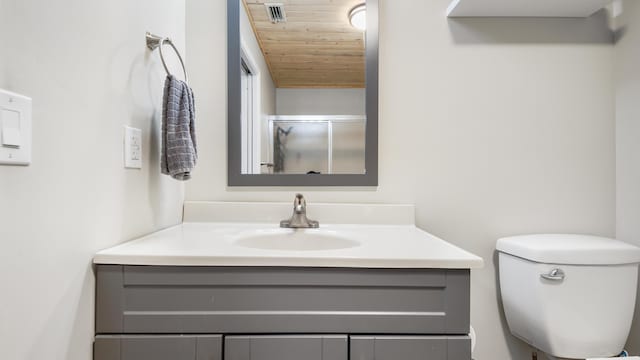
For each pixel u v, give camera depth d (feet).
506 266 3.97
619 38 4.13
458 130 4.23
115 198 2.70
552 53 4.22
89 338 2.31
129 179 2.92
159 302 2.36
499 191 4.22
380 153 4.25
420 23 4.24
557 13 4.12
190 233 3.43
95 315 2.36
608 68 4.21
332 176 4.22
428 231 4.22
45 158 1.96
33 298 1.87
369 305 2.37
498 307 4.23
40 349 1.92
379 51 4.25
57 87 2.05
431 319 2.36
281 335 2.34
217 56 4.26
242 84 4.26
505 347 4.24
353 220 4.13
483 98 4.23
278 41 4.25
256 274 2.36
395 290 2.37
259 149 4.25
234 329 2.34
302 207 3.87
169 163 3.11
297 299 2.36
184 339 2.33
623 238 4.09
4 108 1.67
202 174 4.26
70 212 2.16
